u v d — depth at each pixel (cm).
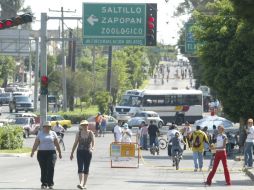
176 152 7375
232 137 9294
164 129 15762
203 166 7788
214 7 9269
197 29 9331
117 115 16900
